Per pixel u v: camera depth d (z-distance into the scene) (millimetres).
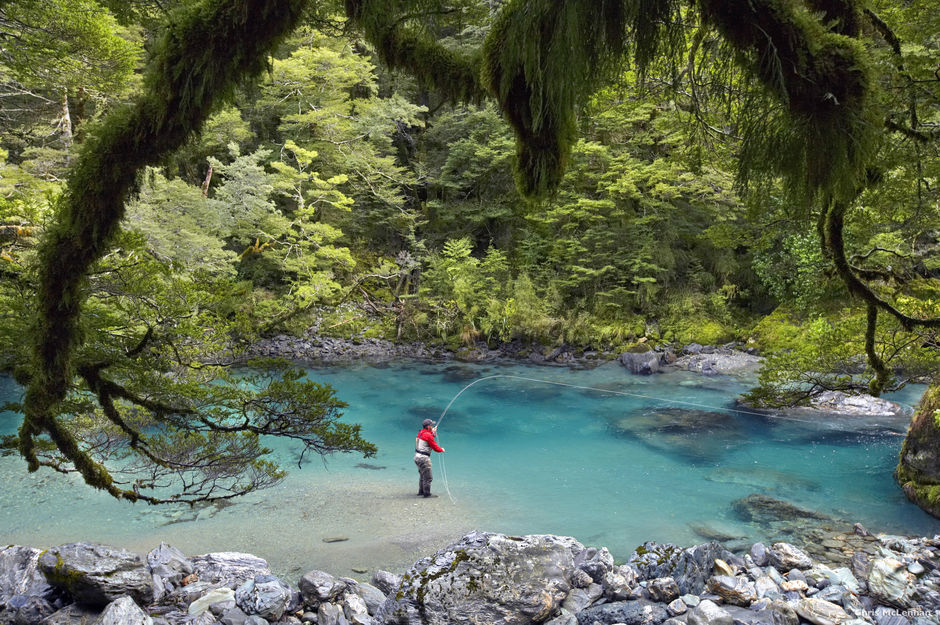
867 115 2314
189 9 2650
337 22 3256
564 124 2926
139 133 2857
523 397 17125
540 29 2492
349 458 11875
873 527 8562
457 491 10070
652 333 22906
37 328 3465
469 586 5176
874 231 8805
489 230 28297
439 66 3412
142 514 8789
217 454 6227
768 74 2277
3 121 19250
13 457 11031
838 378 8320
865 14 3039
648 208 25281
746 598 5430
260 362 6254
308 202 27797
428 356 23266
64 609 5035
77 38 9531
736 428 13711
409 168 30188
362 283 26547
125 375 5523
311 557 7453
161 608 5266
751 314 24359
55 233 3162
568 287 25188
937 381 8688
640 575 5969
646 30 2371
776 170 2445
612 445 12766
